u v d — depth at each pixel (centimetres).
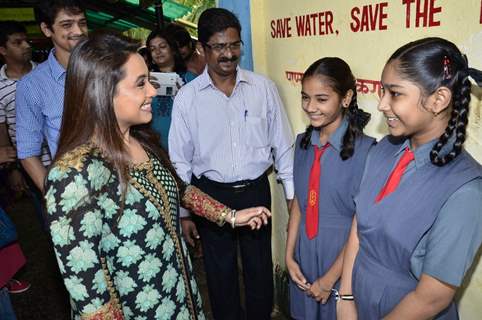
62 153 96
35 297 268
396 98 91
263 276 210
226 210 139
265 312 218
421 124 92
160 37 280
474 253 88
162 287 112
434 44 87
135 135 118
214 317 218
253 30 204
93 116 97
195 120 187
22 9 599
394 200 98
